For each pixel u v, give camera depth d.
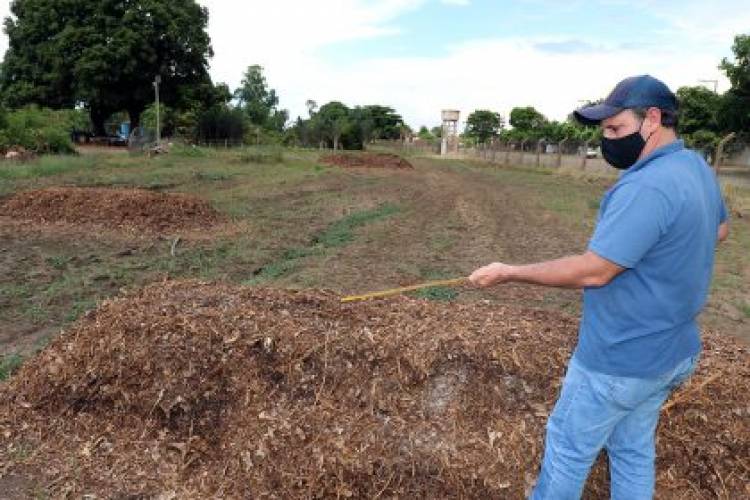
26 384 3.97
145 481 3.30
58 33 40.84
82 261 8.44
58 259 8.44
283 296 4.29
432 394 3.41
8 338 5.50
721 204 2.48
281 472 3.22
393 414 3.35
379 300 4.41
